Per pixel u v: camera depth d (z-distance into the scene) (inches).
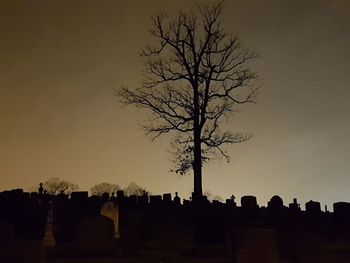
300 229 1173.1
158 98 1577.3
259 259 485.1
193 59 1572.3
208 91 1530.5
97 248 729.6
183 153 1494.8
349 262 697.0
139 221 1222.3
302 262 530.3
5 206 1119.0
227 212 1202.6
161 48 1652.3
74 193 1397.6
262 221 1195.3
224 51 1599.4
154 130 1594.5
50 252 703.7
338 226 1131.3
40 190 1453.0
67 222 1043.9
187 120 1521.9
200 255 787.4
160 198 1620.3
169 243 962.1
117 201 1476.4
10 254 368.8
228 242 891.4
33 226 1048.8
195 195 1425.9
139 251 804.0
